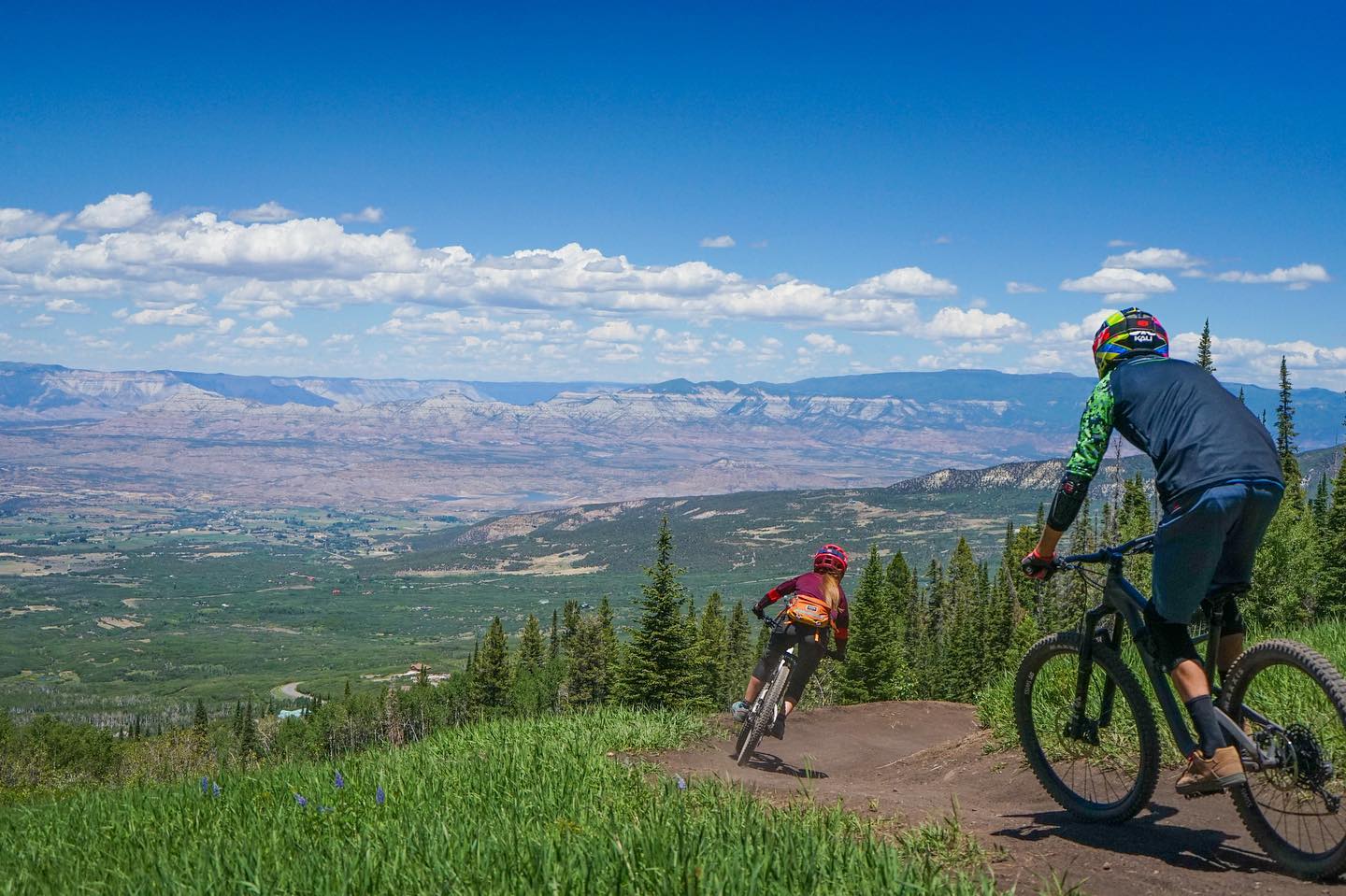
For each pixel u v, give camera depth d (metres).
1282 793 4.06
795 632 8.88
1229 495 3.97
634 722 9.84
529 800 5.30
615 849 3.70
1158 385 4.35
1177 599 4.22
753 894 3.18
